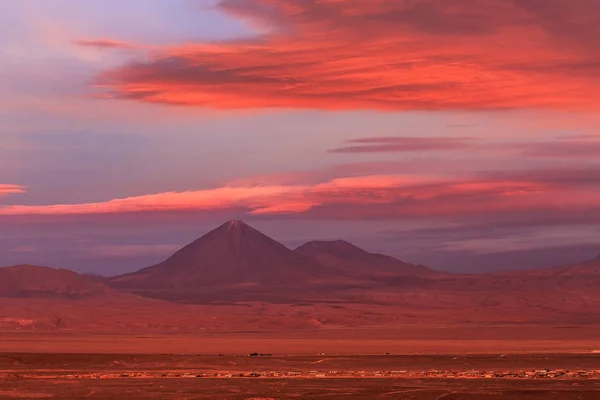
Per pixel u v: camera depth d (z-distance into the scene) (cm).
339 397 17612
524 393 17738
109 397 17988
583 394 17575
